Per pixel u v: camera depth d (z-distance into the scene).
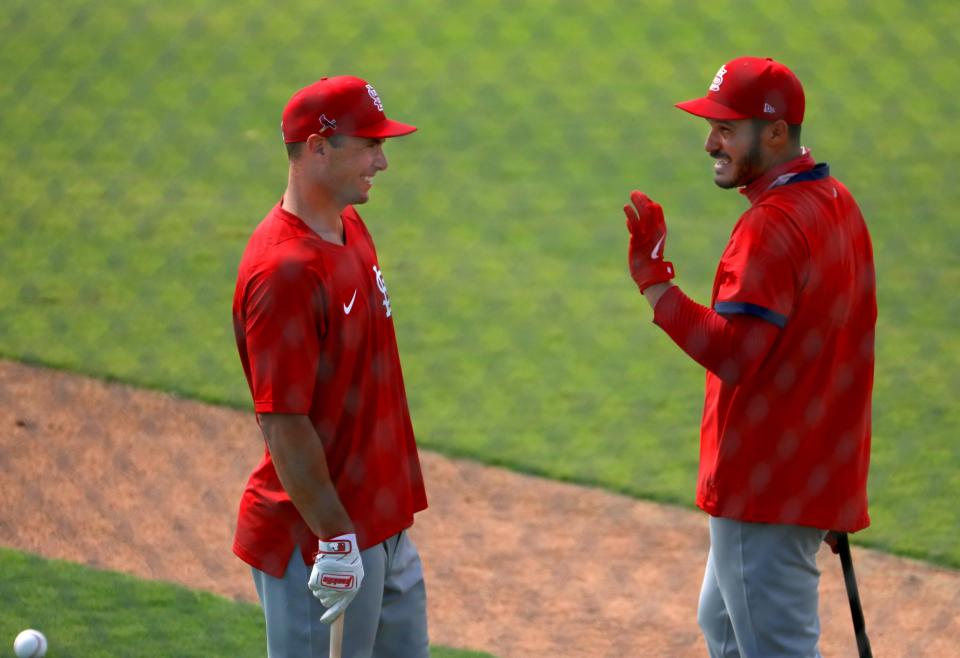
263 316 11.73
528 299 34.12
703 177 45.00
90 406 26.64
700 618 14.30
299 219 12.13
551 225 40.34
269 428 11.88
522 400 27.78
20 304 32.41
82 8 63.22
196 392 27.59
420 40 60.44
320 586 11.96
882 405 27.22
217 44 58.97
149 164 44.94
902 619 18.77
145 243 37.41
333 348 12.15
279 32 61.12
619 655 17.67
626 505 22.94
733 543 13.19
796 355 12.61
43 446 24.53
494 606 19.11
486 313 33.03
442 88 54.28
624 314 33.22
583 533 21.80
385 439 12.77
